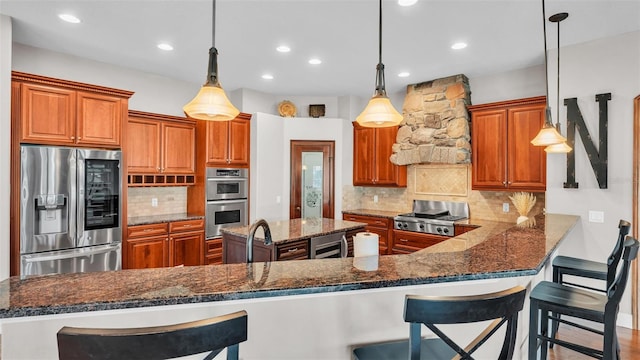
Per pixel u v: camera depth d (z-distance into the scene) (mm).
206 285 1254
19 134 3123
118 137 3801
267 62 4098
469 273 1418
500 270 1461
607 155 3227
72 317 1181
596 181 3289
